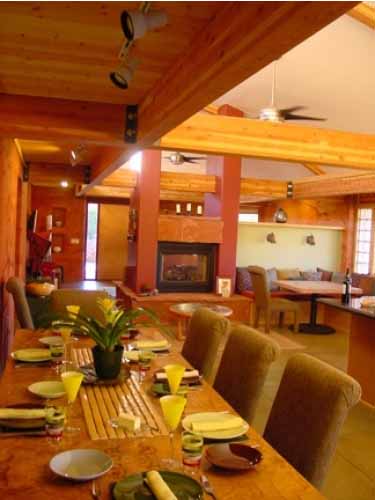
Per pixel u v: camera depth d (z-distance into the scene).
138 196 7.43
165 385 2.24
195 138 4.38
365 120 7.09
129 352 2.81
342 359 5.99
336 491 2.85
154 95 2.92
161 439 1.74
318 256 9.39
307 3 1.32
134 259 7.57
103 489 1.40
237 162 7.72
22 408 1.92
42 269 7.68
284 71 6.54
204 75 2.01
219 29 1.84
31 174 7.26
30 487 1.40
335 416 1.74
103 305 2.49
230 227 7.70
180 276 7.73
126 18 1.72
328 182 8.52
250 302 7.53
